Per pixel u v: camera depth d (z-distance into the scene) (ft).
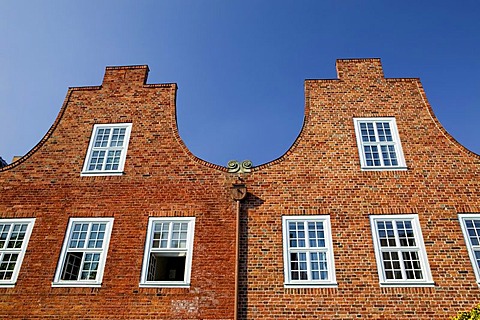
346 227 38.81
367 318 34.40
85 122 47.34
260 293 36.01
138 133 46.01
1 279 37.83
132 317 35.42
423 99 46.65
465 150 42.55
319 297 35.50
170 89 49.29
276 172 42.24
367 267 36.70
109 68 51.49
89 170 43.78
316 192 40.88
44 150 45.19
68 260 38.96
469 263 36.35
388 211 39.42
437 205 39.45
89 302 36.22
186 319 35.12
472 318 30.48
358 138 44.24
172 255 39.06
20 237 40.09
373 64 49.75
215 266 37.45
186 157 43.86
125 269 37.68
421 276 36.37
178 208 40.75
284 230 39.04
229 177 42.27
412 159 42.37
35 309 36.06
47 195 42.11
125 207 41.04
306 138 44.34
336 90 47.88
